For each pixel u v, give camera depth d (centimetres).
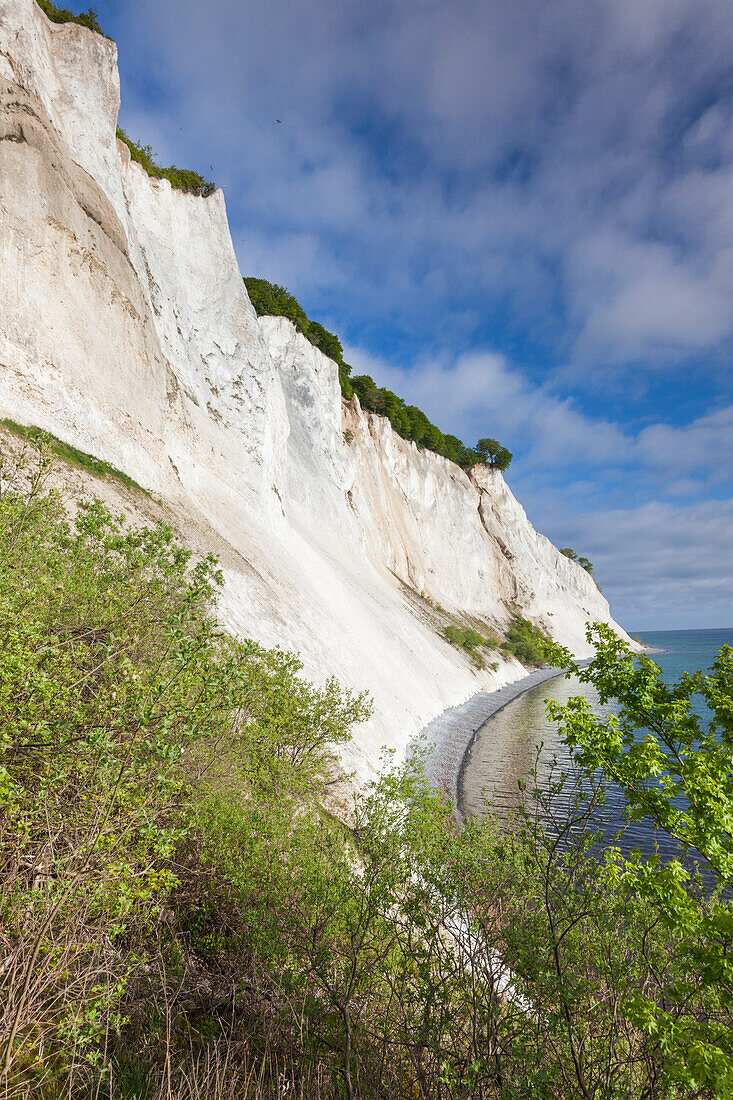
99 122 2155
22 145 1758
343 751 1714
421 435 8606
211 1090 387
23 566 565
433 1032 429
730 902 346
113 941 430
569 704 452
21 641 378
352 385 7412
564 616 10350
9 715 357
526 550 9812
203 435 2745
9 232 1706
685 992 363
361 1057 455
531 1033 422
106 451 1939
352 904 542
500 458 10244
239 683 459
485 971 450
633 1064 410
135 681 385
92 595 559
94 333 2028
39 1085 324
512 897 489
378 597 4397
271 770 854
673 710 444
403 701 2942
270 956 520
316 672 2131
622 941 461
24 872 351
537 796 476
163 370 2472
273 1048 469
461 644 5772
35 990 337
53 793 370
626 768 405
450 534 7969
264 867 583
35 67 1833
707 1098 348
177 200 3012
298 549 3278
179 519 2108
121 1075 387
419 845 559
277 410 3744
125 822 379
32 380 1702
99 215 2072
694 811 381
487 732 3481
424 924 482
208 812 600
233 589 2019
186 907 585
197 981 509
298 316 5356
